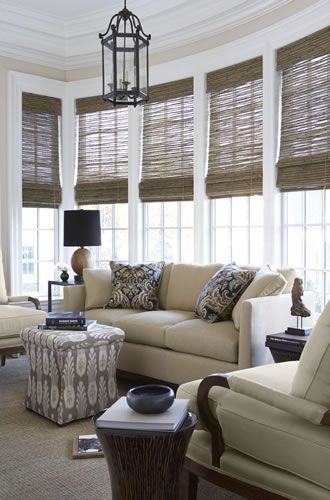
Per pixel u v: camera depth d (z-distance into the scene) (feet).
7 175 18.92
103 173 19.74
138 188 18.80
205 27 16.60
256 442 6.66
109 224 20.22
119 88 11.33
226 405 7.05
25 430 10.56
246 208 16.10
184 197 17.52
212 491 8.11
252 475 6.66
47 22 19.02
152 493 6.44
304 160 13.65
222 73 16.22
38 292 20.07
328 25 12.81
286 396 6.12
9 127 18.85
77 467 8.88
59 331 11.51
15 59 19.08
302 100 13.76
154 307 15.05
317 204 13.84
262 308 11.02
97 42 19.44
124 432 6.32
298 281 11.10
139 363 13.10
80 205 20.63
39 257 20.07
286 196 14.76
